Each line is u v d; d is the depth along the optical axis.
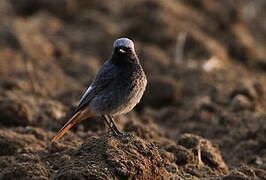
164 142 12.70
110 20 23.83
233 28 23.45
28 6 24.66
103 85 11.26
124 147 9.99
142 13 23.05
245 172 11.44
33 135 13.38
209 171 11.63
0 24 21.88
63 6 24.45
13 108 14.74
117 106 11.33
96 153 9.95
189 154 11.81
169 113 16.67
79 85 18.89
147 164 9.89
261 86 17.95
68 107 16.23
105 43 22.11
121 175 9.56
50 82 18.44
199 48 21.42
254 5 26.09
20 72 18.70
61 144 11.82
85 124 14.20
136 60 11.37
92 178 9.38
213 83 18.86
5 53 20.09
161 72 19.89
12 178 10.34
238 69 20.69
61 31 22.89
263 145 13.52
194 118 16.17
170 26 22.28
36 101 16.56
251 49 22.45
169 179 10.38
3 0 25.12
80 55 21.31
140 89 11.39
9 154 12.40
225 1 25.12
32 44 20.91
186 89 18.69
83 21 23.66
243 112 15.81
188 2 24.81
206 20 23.56
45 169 10.48
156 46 21.78
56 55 21.19
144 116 16.70
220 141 14.30
